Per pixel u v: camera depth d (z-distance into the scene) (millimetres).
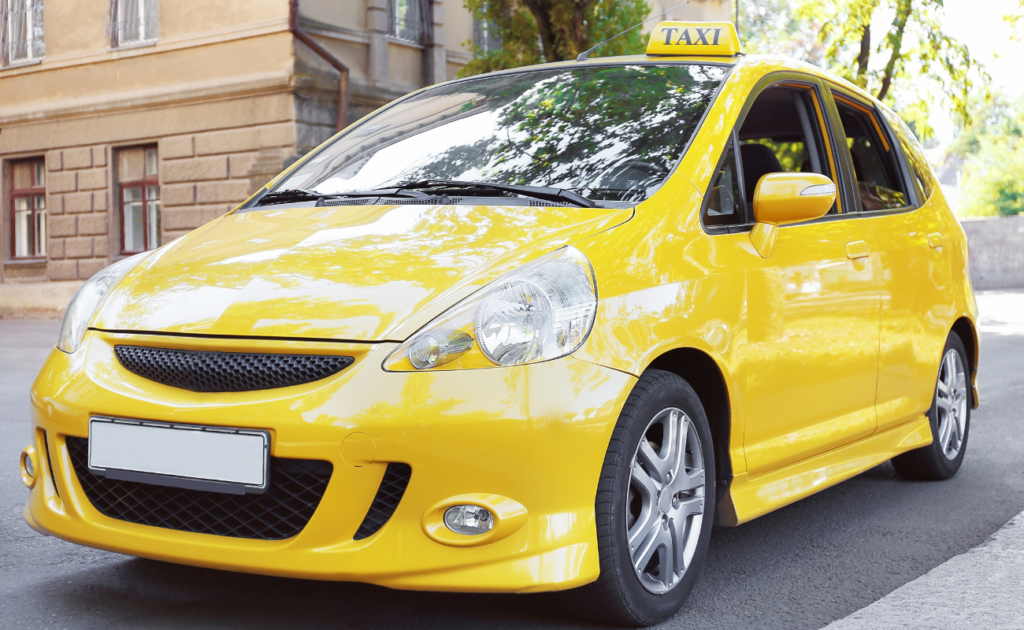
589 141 3260
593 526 2475
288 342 2447
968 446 5316
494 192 3080
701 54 3699
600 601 2570
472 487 2346
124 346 2664
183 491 2516
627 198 2949
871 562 3291
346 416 2334
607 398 2469
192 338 2549
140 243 16469
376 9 15562
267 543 2426
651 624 2691
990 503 4094
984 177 40938
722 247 2971
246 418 2387
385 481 2367
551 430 2379
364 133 3875
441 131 3625
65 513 2688
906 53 17906
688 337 2740
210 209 15328
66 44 16797
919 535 3613
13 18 17547
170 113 15617
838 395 3484
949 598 2918
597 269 2594
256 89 14633
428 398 2336
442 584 2354
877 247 3770
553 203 2961
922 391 4152
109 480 2625
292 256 2785
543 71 3883
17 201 17859
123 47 16172
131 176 16438
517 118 3533
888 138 4410
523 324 2414
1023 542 3514
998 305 18844
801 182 3074
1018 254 27234
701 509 2842
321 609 2805
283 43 14406
